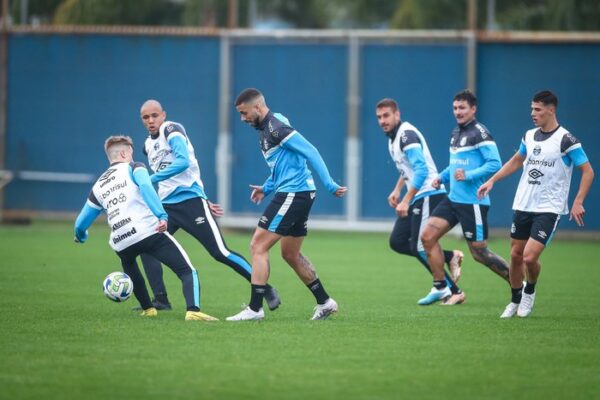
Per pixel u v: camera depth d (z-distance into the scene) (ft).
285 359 97.09
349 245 251.19
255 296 121.70
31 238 249.96
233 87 268.82
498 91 260.21
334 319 125.18
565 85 257.96
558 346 105.91
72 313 128.06
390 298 152.56
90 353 99.40
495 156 141.18
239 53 268.21
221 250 133.08
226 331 112.57
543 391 85.71
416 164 145.28
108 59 273.33
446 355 100.17
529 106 259.19
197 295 121.60
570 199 259.60
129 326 115.85
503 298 154.30
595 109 256.93
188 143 135.23
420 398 82.84
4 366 93.35
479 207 143.23
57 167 276.62
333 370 92.53
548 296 155.43
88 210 121.29
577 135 258.16
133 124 273.33
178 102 271.49
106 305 136.98
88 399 81.66
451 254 148.46
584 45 256.52
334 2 413.80
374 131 264.11
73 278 169.78
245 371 91.71
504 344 106.73
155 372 91.04
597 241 260.83
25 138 277.23
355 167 264.72
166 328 114.32
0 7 316.40
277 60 266.98
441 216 144.97
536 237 123.85
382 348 103.30
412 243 151.64
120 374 90.22
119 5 319.47
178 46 270.67
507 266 144.25
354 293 158.61
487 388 86.48
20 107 277.23
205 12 329.72
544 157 123.44
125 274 122.93
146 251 121.49
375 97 263.70
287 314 131.54
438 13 325.21
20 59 276.62
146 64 272.10
